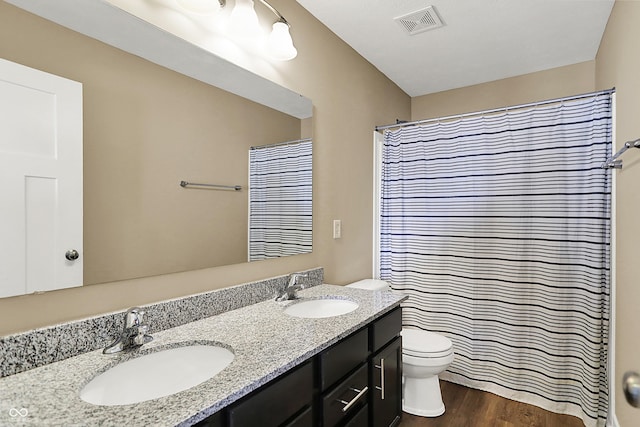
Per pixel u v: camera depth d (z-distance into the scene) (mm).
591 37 2371
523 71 2920
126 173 1237
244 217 1697
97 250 1160
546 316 2225
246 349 1132
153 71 1319
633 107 1619
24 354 970
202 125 1498
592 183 2057
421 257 2676
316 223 2168
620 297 1848
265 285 1756
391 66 2824
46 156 1041
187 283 1448
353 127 2539
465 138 2496
